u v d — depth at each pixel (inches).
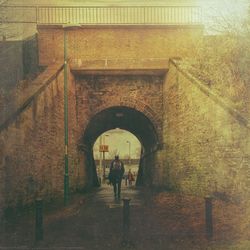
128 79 1013.8
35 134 631.2
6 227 481.7
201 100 645.3
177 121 818.8
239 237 419.5
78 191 978.7
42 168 664.4
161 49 978.1
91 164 1348.4
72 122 943.7
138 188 1275.8
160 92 1011.9
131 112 1148.5
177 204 636.7
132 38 985.5
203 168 634.8
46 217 576.1
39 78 722.8
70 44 983.6
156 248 387.5
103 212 619.5
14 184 532.1
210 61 741.3
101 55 984.3
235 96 631.8
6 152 506.6
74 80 991.0
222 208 533.3
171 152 878.4
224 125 553.0
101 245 403.9
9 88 810.8
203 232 446.3
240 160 519.8
